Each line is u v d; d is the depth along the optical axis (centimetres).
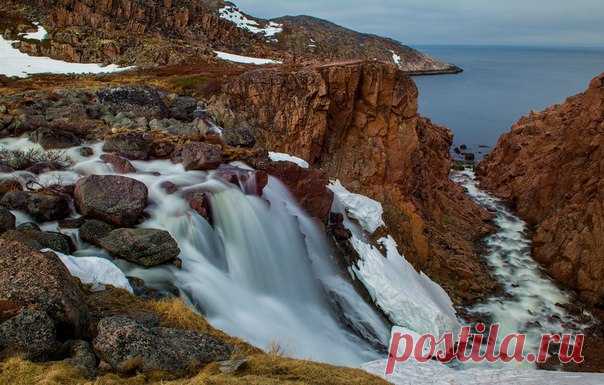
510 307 2945
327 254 2502
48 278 1022
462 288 3069
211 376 934
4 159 2112
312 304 2155
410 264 2994
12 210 1764
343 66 3403
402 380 1457
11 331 912
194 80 3988
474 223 3912
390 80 3466
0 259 1037
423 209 3619
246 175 2253
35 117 2697
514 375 1509
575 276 3162
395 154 3491
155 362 958
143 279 1541
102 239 1631
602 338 2711
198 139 2691
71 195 1900
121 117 2927
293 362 1096
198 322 1283
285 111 3344
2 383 832
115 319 1020
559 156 4003
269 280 2073
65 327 1000
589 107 3881
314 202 2608
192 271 1723
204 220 1942
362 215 2980
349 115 3462
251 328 1670
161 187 2053
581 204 3434
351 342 2039
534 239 3666
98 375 918
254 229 2122
